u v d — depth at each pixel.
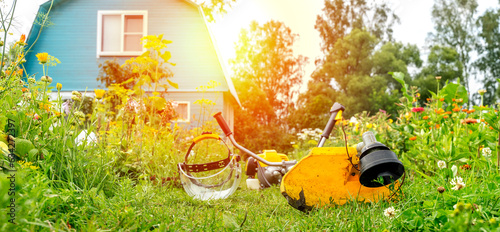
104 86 13.51
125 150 3.65
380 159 2.25
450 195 2.10
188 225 2.03
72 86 13.58
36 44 13.55
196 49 13.52
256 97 29.86
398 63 29.30
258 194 3.43
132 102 4.19
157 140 4.10
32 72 13.28
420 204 2.44
